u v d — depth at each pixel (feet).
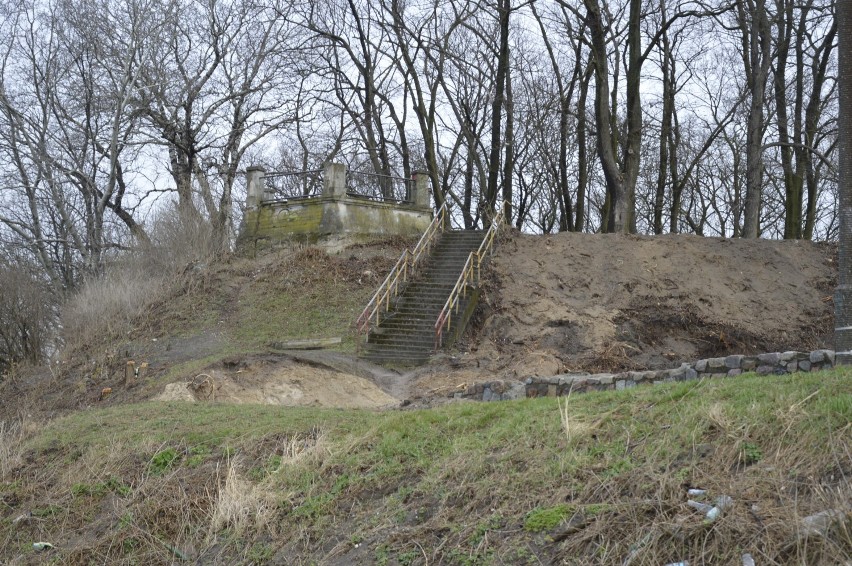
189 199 100.89
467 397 48.03
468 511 26.43
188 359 66.33
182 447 37.52
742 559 19.85
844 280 36.68
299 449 34.63
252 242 92.63
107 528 33.35
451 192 119.75
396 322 72.43
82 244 102.83
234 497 31.83
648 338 70.13
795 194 103.04
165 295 83.56
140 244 97.50
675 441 25.66
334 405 56.08
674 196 112.57
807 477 21.81
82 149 107.96
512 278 77.71
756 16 93.50
